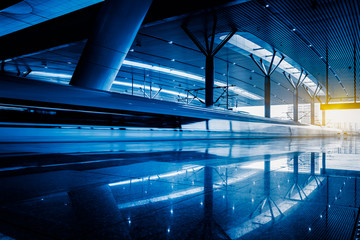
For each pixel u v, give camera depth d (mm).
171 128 14812
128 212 2250
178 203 2516
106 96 11625
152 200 2621
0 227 1894
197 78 38938
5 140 8477
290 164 5316
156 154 7215
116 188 3123
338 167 4910
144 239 1709
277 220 2064
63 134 9953
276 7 15297
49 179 3631
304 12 15984
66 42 20250
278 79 39688
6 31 21719
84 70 12258
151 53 25641
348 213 2230
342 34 19812
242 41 24297
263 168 4750
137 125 12812
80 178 3721
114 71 12656
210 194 2859
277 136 29453
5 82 8688
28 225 1934
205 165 5113
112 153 7297
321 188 3162
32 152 7129
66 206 2402
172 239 1710
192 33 19828
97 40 11773
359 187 3182
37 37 21891
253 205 2457
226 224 1981
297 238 1728
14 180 3545
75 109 10383
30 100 9141
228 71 34469
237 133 21266
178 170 4461
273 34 19953
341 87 44188
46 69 33406
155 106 13812
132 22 11781
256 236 1762
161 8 16172
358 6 15125
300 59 27484
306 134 39219
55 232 1811
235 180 3641
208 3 14820
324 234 1783
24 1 16203
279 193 2902
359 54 25250
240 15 16391
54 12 17781
